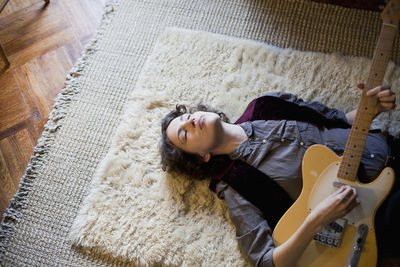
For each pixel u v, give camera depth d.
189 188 1.44
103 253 1.36
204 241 1.34
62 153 1.56
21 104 1.67
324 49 1.67
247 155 1.29
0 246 1.41
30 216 1.46
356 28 1.69
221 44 1.67
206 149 1.30
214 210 1.40
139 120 1.56
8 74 1.73
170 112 1.48
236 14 1.79
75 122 1.62
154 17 1.82
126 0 1.86
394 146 1.27
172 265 1.32
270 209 1.24
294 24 1.73
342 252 1.11
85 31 1.82
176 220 1.38
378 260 1.26
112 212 1.41
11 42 1.79
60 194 1.49
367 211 1.10
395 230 1.14
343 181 1.13
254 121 1.36
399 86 1.50
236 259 1.31
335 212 1.05
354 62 1.58
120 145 1.51
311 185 1.16
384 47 1.05
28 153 1.58
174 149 1.37
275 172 1.25
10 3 1.86
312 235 1.07
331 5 1.74
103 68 1.72
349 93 1.53
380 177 1.12
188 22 1.79
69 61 1.76
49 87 1.70
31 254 1.39
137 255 1.33
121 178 1.46
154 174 1.46
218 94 1.59
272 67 1.61
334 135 1.28
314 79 1.57
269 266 1.13
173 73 1.64
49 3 1.86
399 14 1.03
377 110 1.11
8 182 1.54
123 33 1.79
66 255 1.38
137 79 1.69
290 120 1.32
